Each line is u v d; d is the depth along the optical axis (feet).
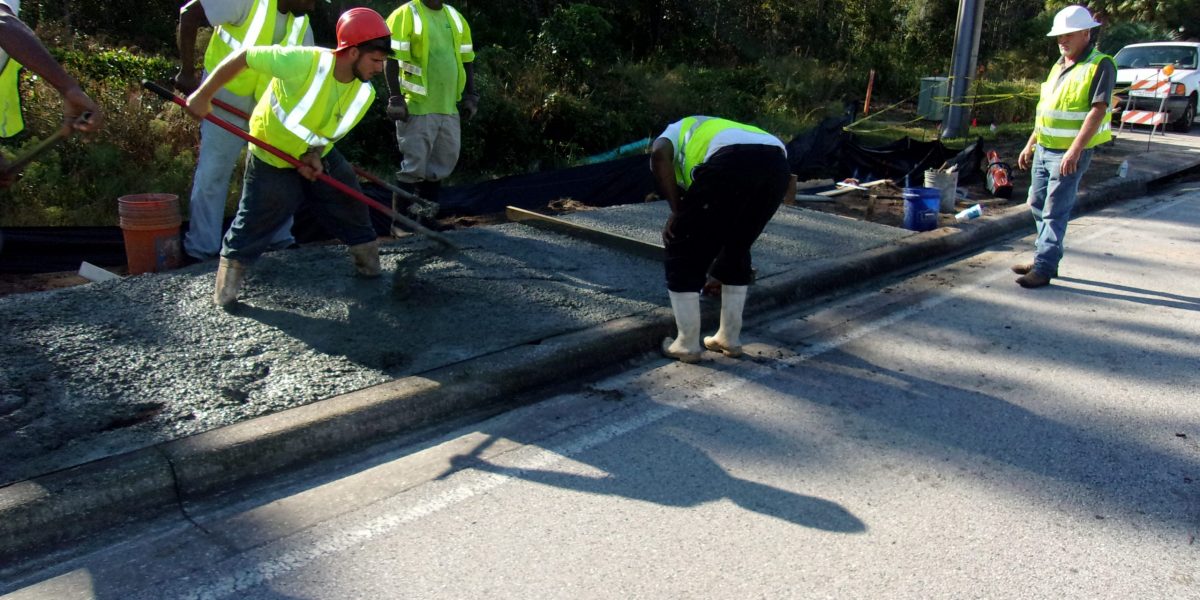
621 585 8.71
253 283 16.06
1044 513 10.35
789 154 33.12
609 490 10.59
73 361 12.45
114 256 18.74
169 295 15.29
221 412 11.25
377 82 33.32
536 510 10.10
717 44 63.93
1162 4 87.20
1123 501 10.69
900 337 16.67
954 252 23.91
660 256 19.54
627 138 42.45
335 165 15.17
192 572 8.79
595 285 17.57
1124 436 12.51
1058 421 12.97
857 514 10.19
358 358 13.21
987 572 9.14
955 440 12.23
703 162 13.46
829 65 66.44
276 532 9.54
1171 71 50.75
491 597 8.48
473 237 20.67
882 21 73.56
